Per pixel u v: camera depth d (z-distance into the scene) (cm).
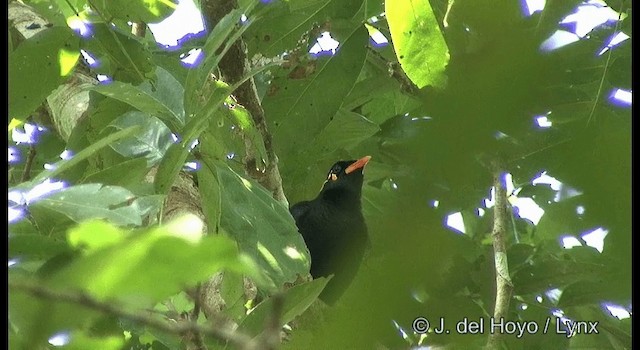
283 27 1045
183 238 359
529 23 571
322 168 1278
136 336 1002
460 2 578
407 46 811
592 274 1001
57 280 372
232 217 816
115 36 863
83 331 594
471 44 565
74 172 895
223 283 821
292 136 1058
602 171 668
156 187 767
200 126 783
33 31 891
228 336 466
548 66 554
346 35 1049
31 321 473
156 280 370
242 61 1045
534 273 1044
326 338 654
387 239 636
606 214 671
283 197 1077
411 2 809
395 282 636
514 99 552
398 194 632
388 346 809
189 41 1020
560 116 939
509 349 1077
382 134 1174
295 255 820
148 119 873
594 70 955
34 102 795
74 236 386
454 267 1012
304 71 1051
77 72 1000
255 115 1045
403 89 1185
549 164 948
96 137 895
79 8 1062
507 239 1209
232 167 959
